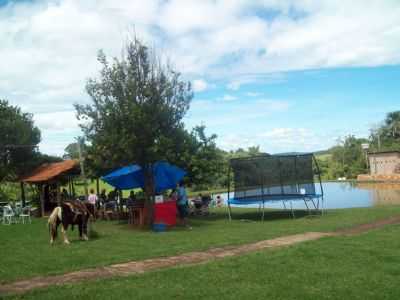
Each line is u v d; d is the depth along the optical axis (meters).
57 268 11.87
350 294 8.75
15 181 34.62
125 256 13.12
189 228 20.64
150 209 22.02
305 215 25.39
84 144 26.56
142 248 14.52
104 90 21.64
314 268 10.78
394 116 84.31
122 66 21.58
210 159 26.64
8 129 36.53
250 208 33.19
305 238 15.73
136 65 21.52
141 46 21.62
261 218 25.19
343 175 71.25
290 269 10.76
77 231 20.22
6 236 19.75
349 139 76.12
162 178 23.53
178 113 22.38
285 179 26.53
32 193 38.22
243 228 19.66
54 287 9.82
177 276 10.43
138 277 10.48
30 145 34.94
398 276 9.95
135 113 20.39
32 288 10.00
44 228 22.48
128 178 23.38
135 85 21.19
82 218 17.17
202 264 11.66
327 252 12.44
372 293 8.76
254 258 12.06
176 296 8.91
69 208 16.81
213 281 9.89
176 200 23.14
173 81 22.12
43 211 30.88
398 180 57.34
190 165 25.45
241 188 25.95
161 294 9.03
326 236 15.78
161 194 25.55
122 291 9.31
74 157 42.16
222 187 58.75
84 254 13.74
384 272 10.26
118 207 27.73
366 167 70.44
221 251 13.79
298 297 8.64
